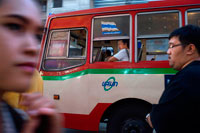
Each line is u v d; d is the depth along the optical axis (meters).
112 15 3.35
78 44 3.44
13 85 0.40
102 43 3.35
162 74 2.96
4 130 0.48
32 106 0.48
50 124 0.48
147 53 3.13
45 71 3.51
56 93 3.38
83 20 3.47
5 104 0.52
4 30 0.41
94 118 3.13
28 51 0.42
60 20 3.61
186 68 1.21
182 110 1.09
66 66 3.43
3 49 0.40
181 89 1.11
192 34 1.31
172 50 1.38
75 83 3.30
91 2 8.12
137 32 3.20
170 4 3.12
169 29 3.10
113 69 3.16
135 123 3.06
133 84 3.04
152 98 2.93
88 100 3.19
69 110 3.27
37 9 0.47
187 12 3.06
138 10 3.24
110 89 3.12
